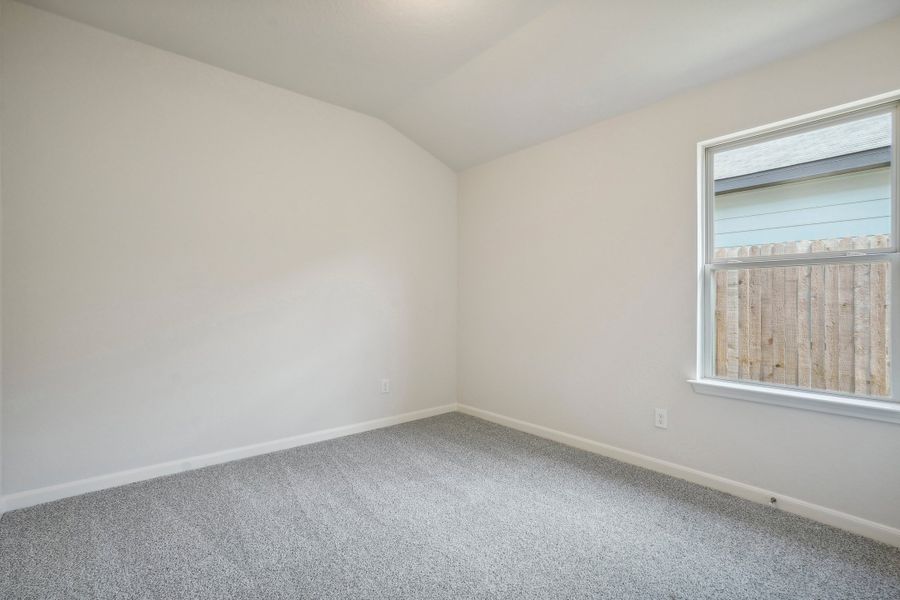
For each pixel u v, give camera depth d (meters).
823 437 2.02
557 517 2.08
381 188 3.57
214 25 2.34
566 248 3.14
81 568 1.68
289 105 3.07
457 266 4.11
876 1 1.76
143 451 2.52
